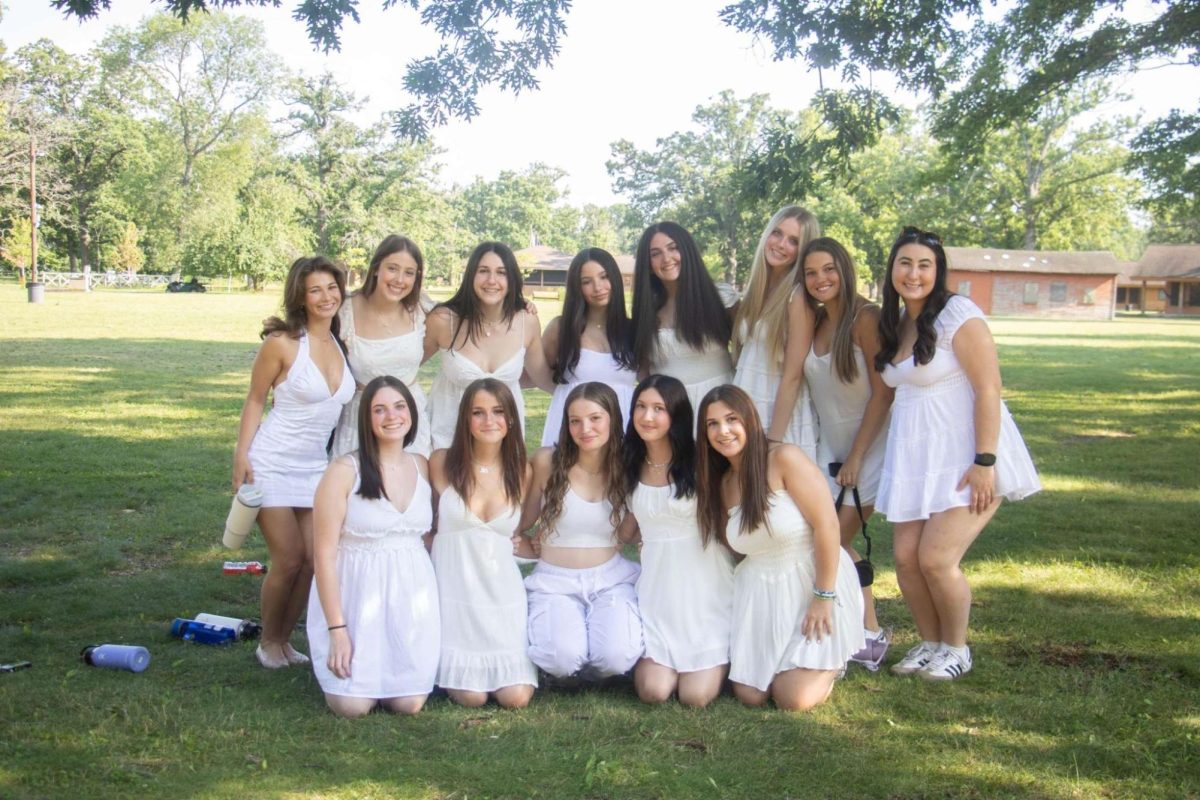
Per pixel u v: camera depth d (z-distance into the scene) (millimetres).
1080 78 14039
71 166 63844
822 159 10562
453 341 5105
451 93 8781
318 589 4059
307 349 4582
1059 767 3561
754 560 4266
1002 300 57656
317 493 4137
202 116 65312
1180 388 16469
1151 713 4047
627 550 6734
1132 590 5770
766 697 4215
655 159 60938
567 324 5340
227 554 6477
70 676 4336
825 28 9492
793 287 4859
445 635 4215
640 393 4223
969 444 4324
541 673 4430
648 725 3943
